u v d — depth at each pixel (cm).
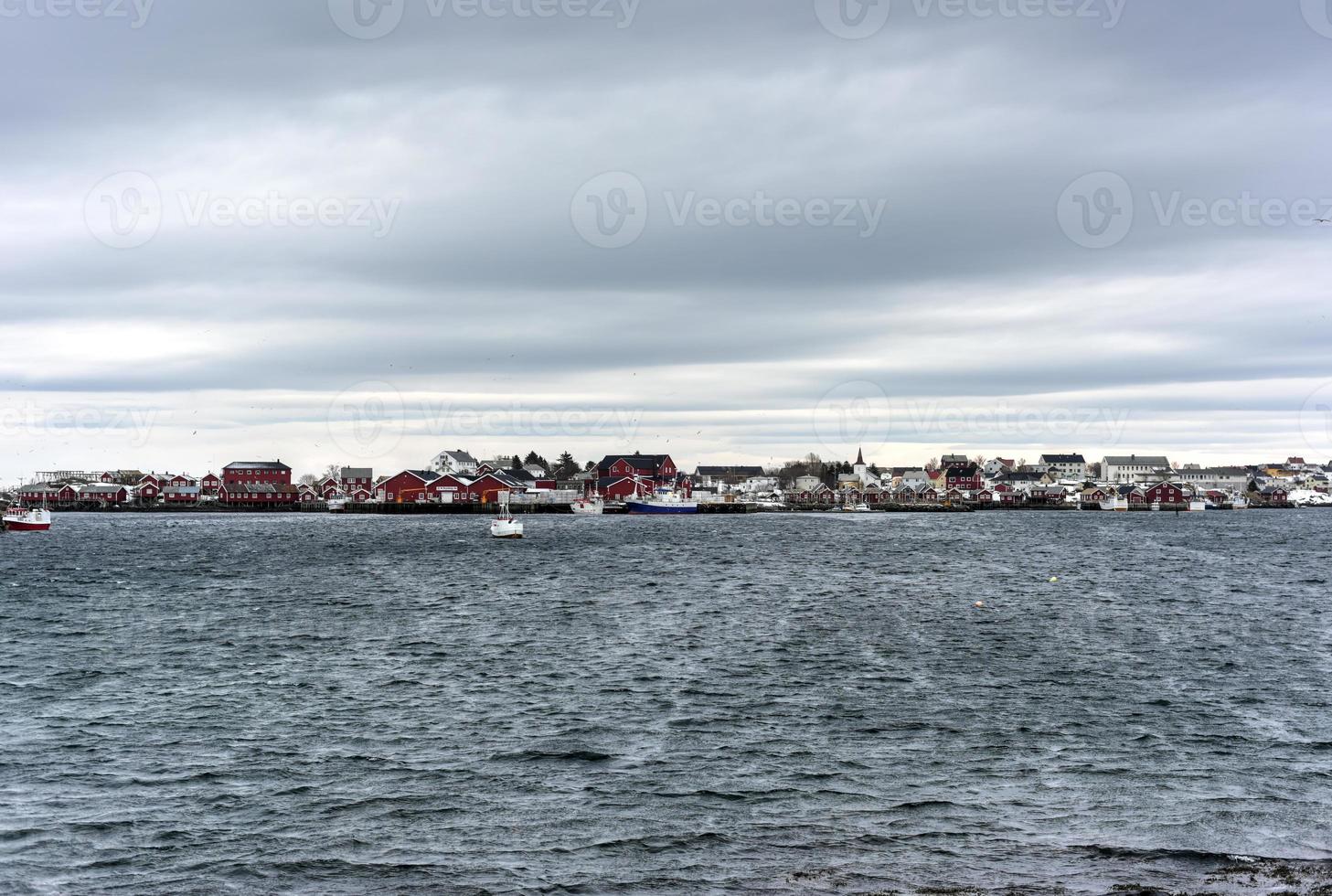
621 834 2605
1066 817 2692
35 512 16400
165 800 2841
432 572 8812
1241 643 5116
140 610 6359
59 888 2323
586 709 3772
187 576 8519
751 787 2931
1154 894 2250
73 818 2709
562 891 2305
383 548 12000
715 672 4403
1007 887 2295
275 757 3209
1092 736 3403
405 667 4544
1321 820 2659
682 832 2614
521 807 2781
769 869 2408
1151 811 2728
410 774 3044
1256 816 2684
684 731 3491
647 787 2930
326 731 3488
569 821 2688
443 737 3419
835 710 3744
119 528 17112
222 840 2573
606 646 5009
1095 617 5988
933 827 2633
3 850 2511
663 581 8000
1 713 3738
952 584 7794
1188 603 6662
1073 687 4119
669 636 5291
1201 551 11731
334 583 7912
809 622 5784
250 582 7988
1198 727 3509
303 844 2552
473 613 6169
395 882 2350
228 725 3569
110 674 4409
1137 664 4572
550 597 6981
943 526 18862
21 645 5106
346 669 4491
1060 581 8119
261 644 5125
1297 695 3978
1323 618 6003
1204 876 2338
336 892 2306
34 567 9431
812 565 9500
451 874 2388
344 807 2788
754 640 5175
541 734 3450
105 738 3416
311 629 5584
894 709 3766
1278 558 10750
